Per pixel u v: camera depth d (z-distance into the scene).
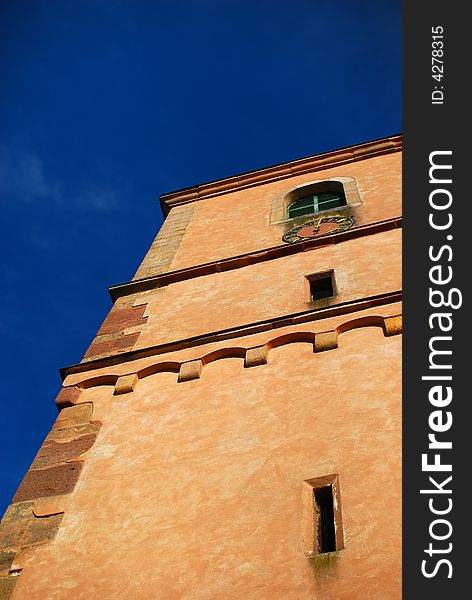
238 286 14.04
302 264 14.12
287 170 21.12
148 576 7.83
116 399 11.09
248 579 7.38
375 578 6.89
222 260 15.02
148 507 8.77
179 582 7.63
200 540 8.07
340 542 7.47
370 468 8.23
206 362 11.33
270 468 8.74
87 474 9.59
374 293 12.20
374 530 7.41
